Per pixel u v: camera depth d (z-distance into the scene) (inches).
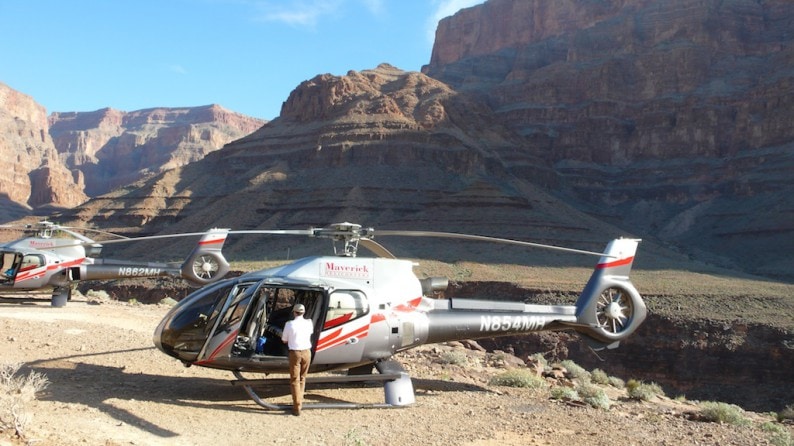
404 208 5821.9
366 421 430.0
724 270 4611.2
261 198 6166.3
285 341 437.4
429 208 5777.6
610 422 467.8
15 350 589.0
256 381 459.5
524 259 4525.1
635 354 3161.9
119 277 995.3
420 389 548.1
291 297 484.7
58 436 317.1
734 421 566.3
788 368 2851.9
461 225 5349.4
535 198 6373.0
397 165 6496.1
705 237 6727.4
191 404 442.6
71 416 370.0
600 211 7332.7
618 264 604.1
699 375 2997.0
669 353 3093.0
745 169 7421.3
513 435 418.0
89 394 441.4
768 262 5684.1
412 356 730.8
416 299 518.9
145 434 361.1
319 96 7667.3
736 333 3026.6
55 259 951.6
